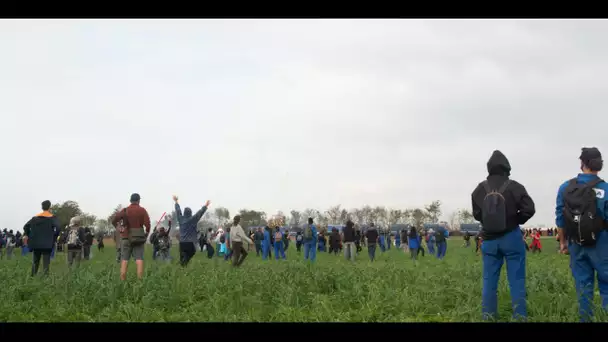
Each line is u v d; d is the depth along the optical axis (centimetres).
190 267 1428
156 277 996
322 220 11400
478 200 663
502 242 638
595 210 609
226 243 2725
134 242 1212
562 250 678
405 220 12512
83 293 853
